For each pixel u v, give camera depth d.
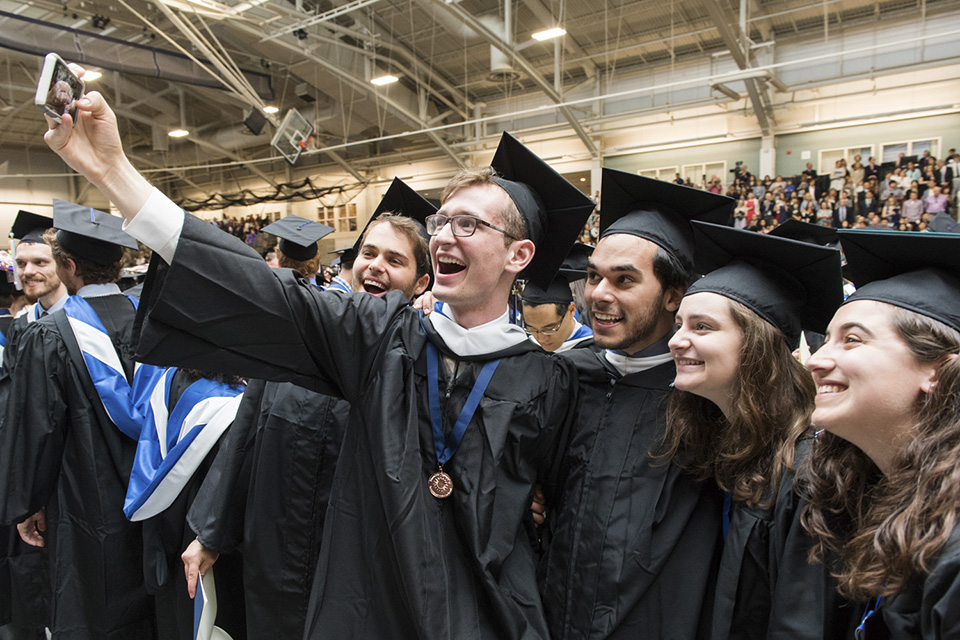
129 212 1.04
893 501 0.88
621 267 1.34
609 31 14.48
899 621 0.85
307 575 1.64
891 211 12.88
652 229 1.38
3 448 2.12
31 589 2.56
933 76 12.75
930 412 0.86
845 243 1.08
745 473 1.19
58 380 2.18
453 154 18.59
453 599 1.16
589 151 16.98
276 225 3.63
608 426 1.36
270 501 1.68
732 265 1.30
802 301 1.32
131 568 2.22
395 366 1.22
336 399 1.68
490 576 1.17
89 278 2.38
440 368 1.28
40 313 3.17
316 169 24.16
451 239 1.22
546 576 1.33
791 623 1.02
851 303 0.96
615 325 1.36
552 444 1.40
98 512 2.17
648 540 1.22
